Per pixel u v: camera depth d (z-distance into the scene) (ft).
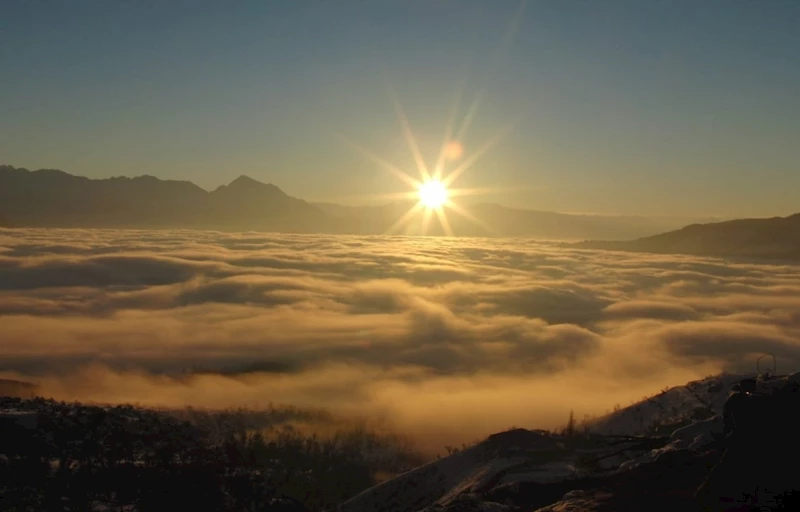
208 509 156.04
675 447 119.55
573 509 100.17
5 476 154.30
